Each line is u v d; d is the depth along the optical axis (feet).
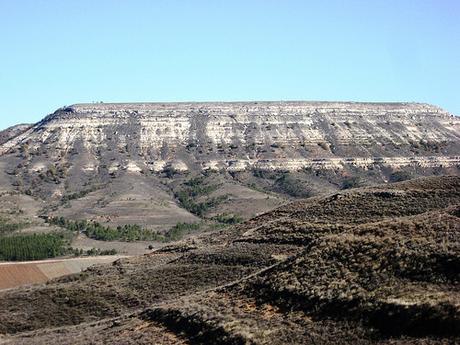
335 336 114.52
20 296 232.12
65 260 427.74
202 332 133.39
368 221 229.86
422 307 109.70
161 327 148.15
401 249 134.72
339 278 135.44
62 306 217.56
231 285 163.22
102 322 179.63
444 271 122.01
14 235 539.70
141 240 559.38
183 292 208.95
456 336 100.48
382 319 113.70
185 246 294.05
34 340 170.60
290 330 121.80
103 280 242.78
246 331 124.36
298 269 148.77
